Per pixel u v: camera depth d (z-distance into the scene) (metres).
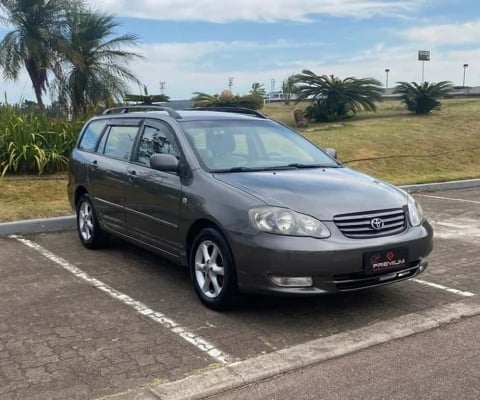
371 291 5.64
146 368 4.00
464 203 11.17
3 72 20.12
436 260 6.84
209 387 3.71
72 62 20.31
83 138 7.73
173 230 5.53
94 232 7.14
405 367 4.02
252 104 24.62
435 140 17.72
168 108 6.77
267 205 4.69
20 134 11.45
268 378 3.88
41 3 20.17
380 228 4.82
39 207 9.00
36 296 5.52
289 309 5.14
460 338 4.51
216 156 5.61
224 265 4.88
